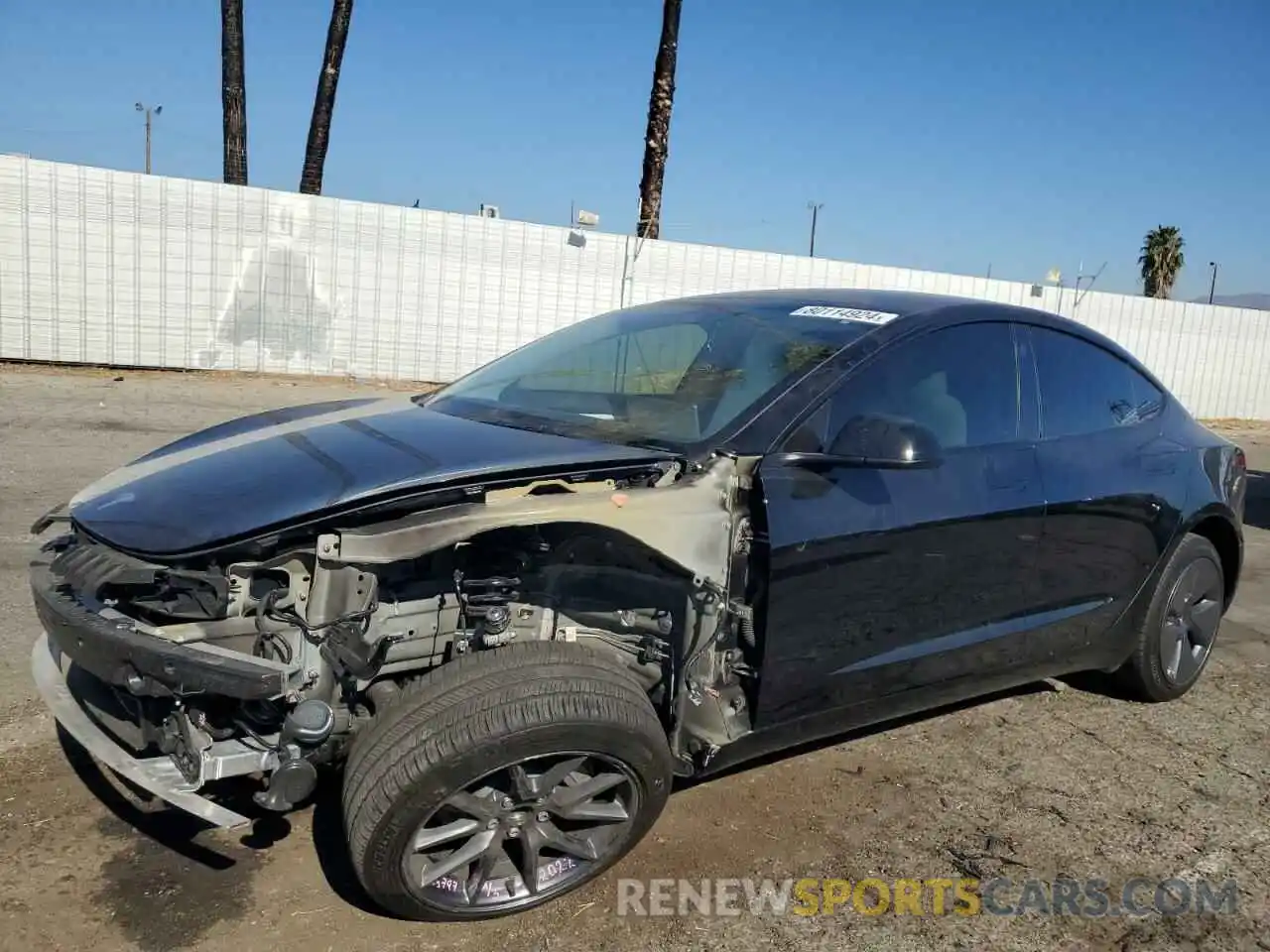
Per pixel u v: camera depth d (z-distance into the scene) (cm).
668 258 1638
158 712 262
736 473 291
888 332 343
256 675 237
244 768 248
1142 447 415
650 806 281
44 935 253
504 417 345
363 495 255
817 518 296
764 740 305
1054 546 367
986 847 318
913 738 396
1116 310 1981
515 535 278
